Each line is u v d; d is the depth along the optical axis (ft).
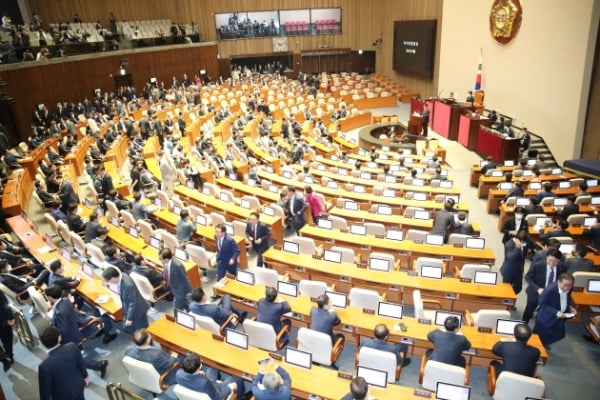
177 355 22.68
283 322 24.66
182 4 124.67
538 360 20.22
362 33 138.10
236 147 65.00
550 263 24.52
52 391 19.15
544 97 61.98
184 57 119.14
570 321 27.04
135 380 20.49
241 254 35.09
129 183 52.60
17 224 38.55
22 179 49.32
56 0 108.47
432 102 81.92
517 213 33.71
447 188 47.24
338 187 48.03
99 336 27.76
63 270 27.58
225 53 131.95
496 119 67.00
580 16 53.98
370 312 24.27
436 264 28.48
